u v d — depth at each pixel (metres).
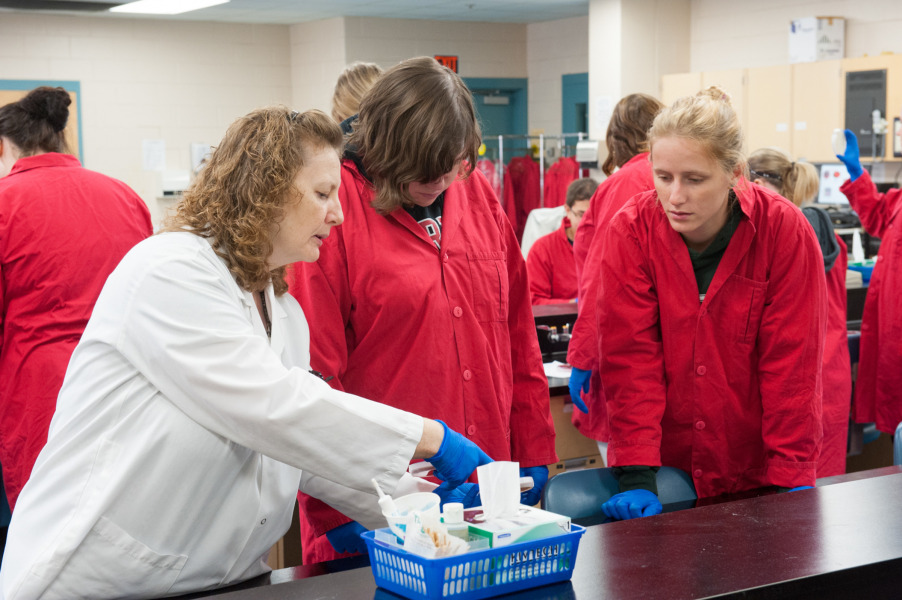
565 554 1.22
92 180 2.96
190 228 1.42
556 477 1.98
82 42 9.33
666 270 2.00
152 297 1.33
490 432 2.00
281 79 10.60
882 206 4.05
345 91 2.35
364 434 1.38
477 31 10.70
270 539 1.55
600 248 2.63
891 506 1.53
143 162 9.76
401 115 1.74
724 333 2.01
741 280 1.98
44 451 1.42
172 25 9.80
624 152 3.02
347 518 1.79
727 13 8.80
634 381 2.02
